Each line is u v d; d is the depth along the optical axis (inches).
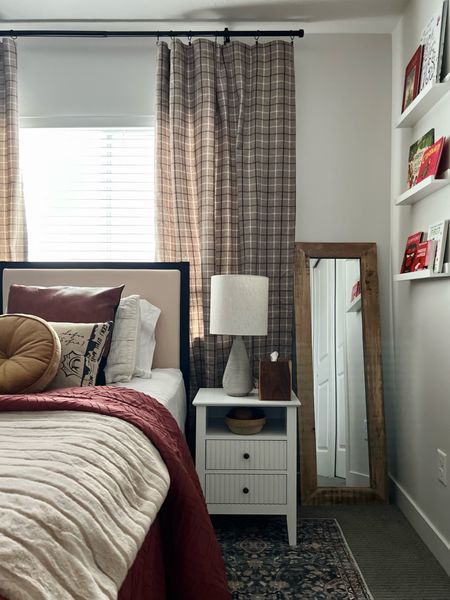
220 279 96.3
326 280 116.3
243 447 93.0
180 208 114.7
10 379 68.9
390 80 120.3
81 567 33.8
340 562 83.0
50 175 123.6
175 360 111.3
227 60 116.9
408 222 106.1
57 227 123.8
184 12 111.7
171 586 61.6
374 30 119.2
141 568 51.0
